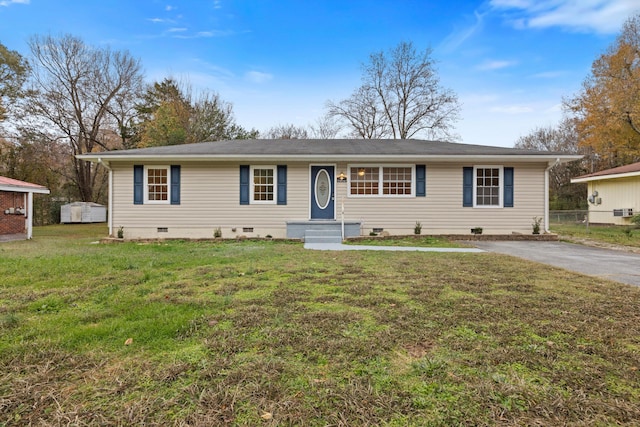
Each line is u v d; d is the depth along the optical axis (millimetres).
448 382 1985
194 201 10914
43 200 20734
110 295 3857
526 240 10367
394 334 2691
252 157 10375
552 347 2461
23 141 21016
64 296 3779
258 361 2227
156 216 10883
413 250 7996
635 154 18750
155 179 10945
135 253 7328
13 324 2902
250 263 5984
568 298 3723
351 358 2289
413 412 1708
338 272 5180
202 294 3908
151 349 2422
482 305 3451
